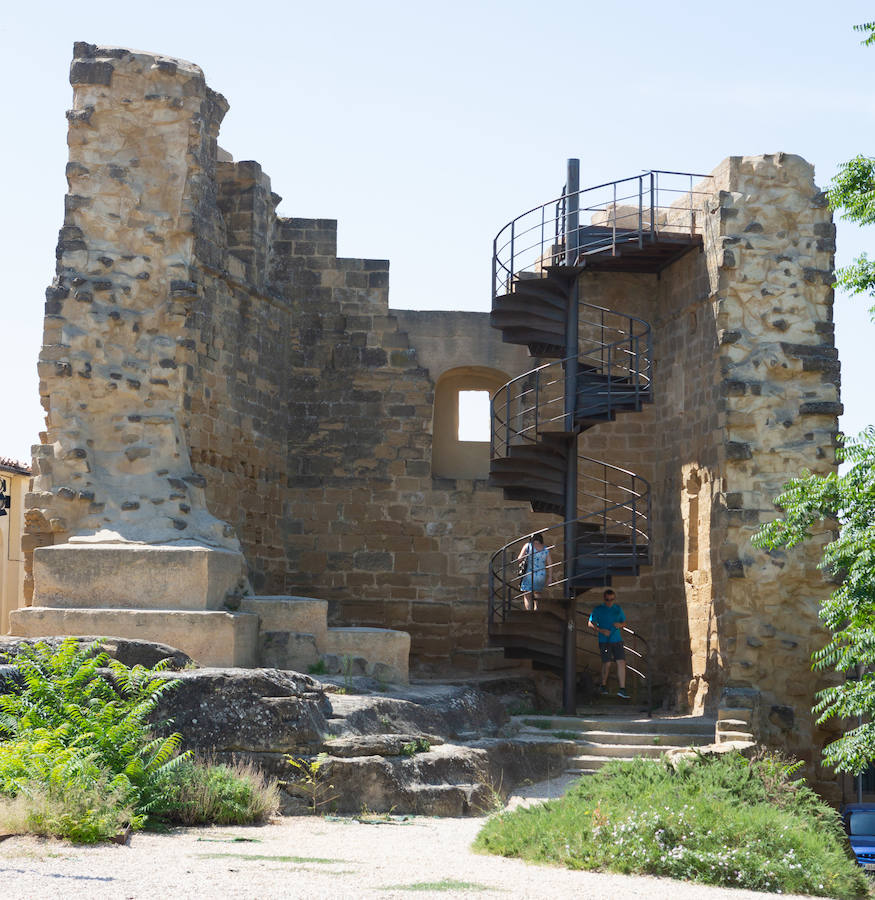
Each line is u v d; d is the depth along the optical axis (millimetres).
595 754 18469
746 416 20609
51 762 10844
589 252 21422
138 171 20344
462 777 15367
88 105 20250
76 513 18922
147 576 17672
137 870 8773
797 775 19781
